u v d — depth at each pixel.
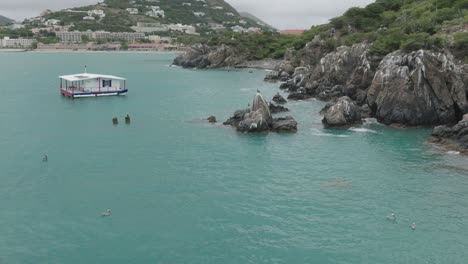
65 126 92.38
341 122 88.69
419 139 79.12
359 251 42.28
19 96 133.25
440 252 42.06
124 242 44.06
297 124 91.94
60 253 42.09
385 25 169.50
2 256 41.50
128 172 63.62
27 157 70.50
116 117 101.44
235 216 49.44
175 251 42.44
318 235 45.19
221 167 65.56
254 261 40.72
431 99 87.56
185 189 57.19
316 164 66.50
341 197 54.31
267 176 61.62
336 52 132.25
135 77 191.88
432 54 88.88
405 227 46.84
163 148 75.62
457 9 142.38
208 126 91.62
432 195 54.69
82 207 51.84
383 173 62.25
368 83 110.69
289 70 184.62
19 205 52.28
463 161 66.38
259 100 88.44
